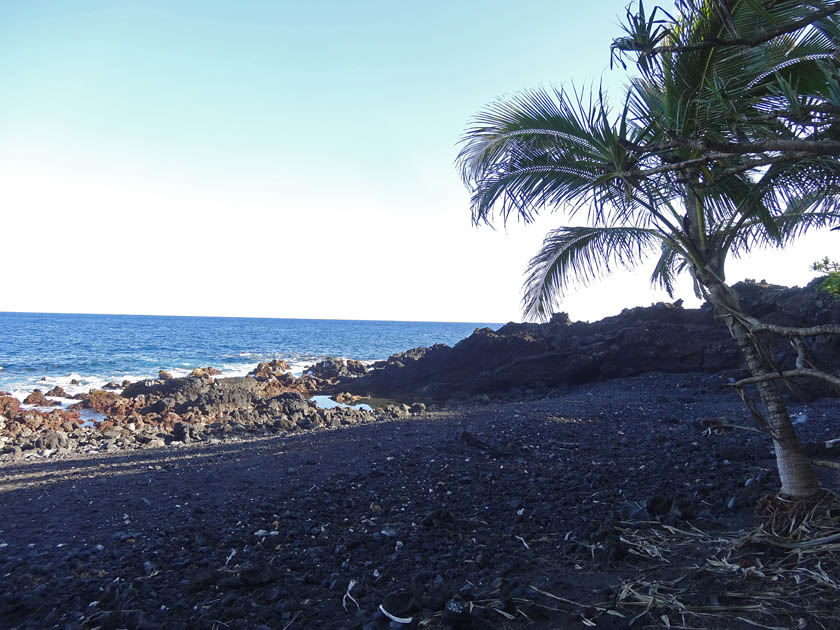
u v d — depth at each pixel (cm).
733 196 561
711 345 1941
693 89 444
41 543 539
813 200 682
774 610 353
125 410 2172
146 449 1240
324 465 878
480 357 2395
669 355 1994
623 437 1051
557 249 693
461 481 760
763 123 383
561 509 635
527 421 1210
